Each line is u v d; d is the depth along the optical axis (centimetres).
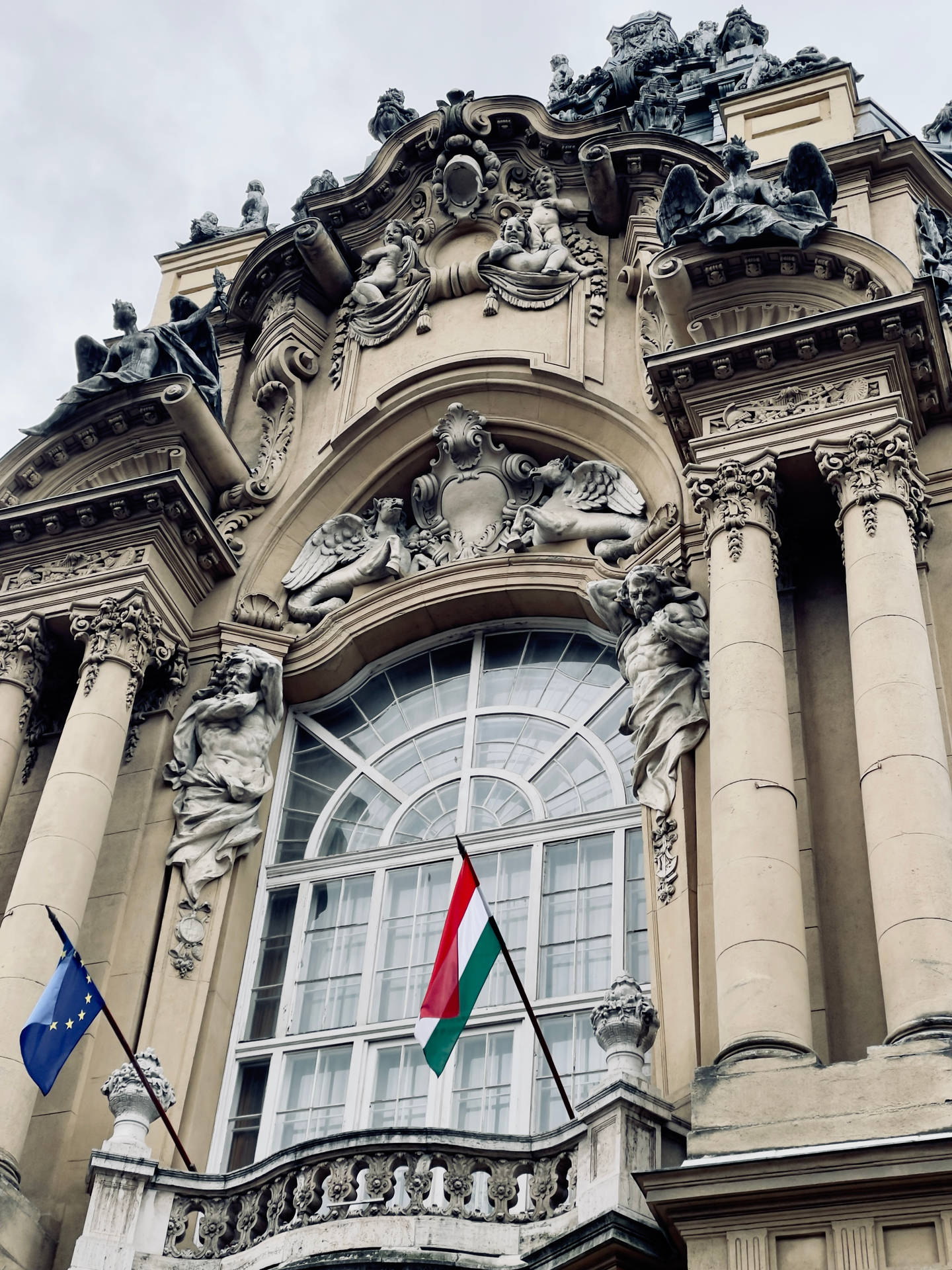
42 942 1611
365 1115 1600
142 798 1812
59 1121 1589
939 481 1681
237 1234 1409
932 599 1602
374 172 2242
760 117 2181
